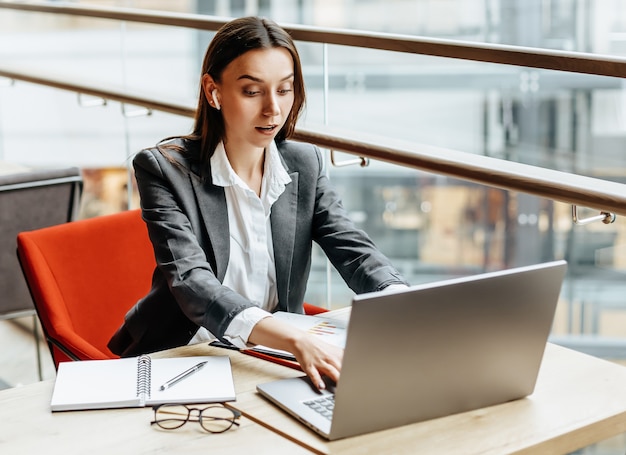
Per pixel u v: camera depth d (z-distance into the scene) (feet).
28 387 6.00
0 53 35.24
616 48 31.35
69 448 5.18
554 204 27.89
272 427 5.41
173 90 35.14
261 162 7.53
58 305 7.93
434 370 5.41
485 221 30.66
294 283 7.77
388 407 5.35
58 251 8.20
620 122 31.73
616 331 25.66
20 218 10.55
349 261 7.61
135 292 8.53
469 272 31.58
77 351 7.51
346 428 5.26
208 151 7.30
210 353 6.50
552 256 27.89
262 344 6.24
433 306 5.24
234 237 7.41
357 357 5.10
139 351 7.55
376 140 8.43
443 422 5.52
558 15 32.04
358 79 35.12
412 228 32.83
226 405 5.70
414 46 8.42
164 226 7.07
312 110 30.89
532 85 32.76
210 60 6.94
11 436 5.32
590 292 26.76
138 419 5.52
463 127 34.09
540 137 32.73
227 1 35.24
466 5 34.01
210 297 6.57
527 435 5.38
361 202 33.30
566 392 5.95
